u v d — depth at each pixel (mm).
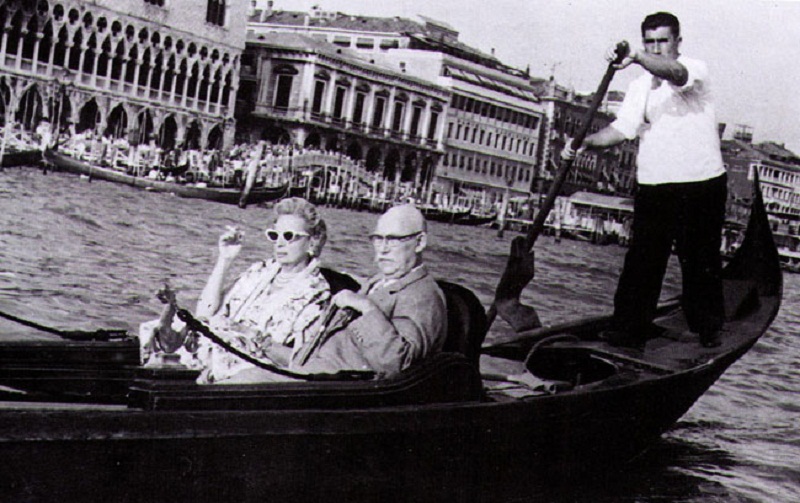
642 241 8727
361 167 65812
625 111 8414
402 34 87375
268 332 6578
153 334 6418
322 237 6824
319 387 5406
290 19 91000
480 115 88875
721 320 9078
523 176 95562
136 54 59812
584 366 8773
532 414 6602
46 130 46156
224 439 4883
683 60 8156
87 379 6223
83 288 15320
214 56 65750
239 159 57281
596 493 7801
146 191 45281
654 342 9281
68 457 4422
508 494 6715
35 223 26156
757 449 9898
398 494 5750
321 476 5312
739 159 75375
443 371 5992
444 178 86062
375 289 6184
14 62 51969
